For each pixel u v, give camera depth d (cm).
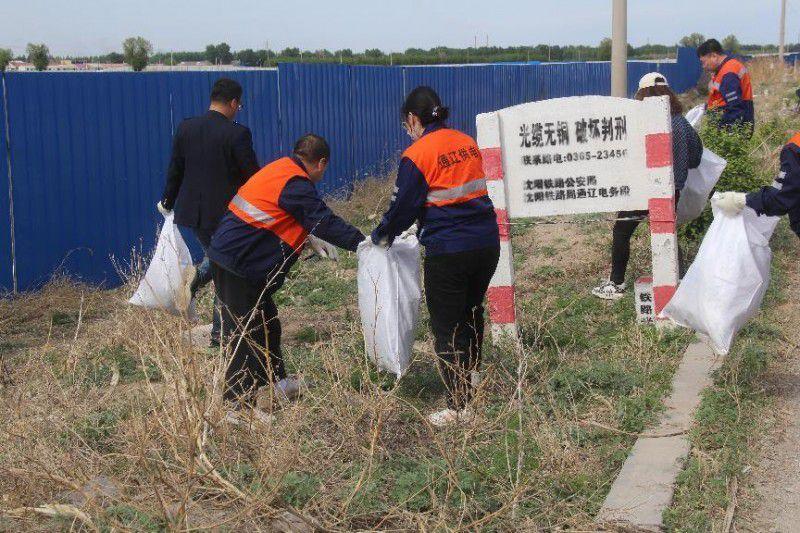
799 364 608
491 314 653
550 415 525
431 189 509
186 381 410
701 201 745
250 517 374
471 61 3431
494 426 498
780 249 912
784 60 4541
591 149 649
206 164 683
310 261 956
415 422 512
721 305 548
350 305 798
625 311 722
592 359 617
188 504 383
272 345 552
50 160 870
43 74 859
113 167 923
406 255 539
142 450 378
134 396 523
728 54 1030
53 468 419
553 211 654
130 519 385
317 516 403
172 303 630
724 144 910
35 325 773
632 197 652
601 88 2561
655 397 545
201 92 1016
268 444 415
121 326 633
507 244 650
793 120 1916
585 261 904
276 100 1185
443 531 388
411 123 525
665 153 641
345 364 559
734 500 432
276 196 525
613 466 467
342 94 1347
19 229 849
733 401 538
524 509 416
